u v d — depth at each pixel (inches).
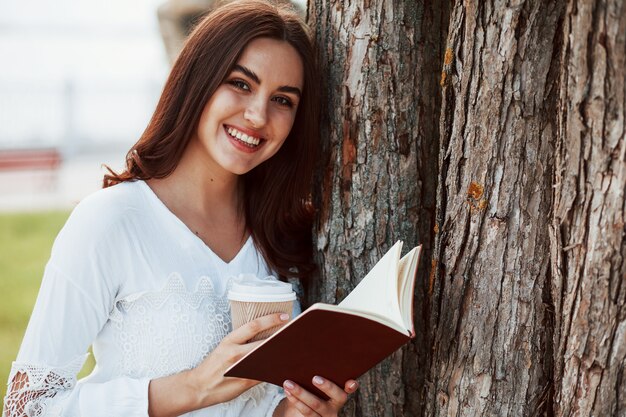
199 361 79.4
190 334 78.8
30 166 381.7
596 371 66.3
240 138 81.0
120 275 77.7
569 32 64.7
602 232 64.5
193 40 81.0
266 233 89.0
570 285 67.5
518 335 72.7
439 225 78.2
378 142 82.7
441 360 77.7
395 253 72.0
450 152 75.9
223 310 81.5
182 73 81.0
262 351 68.1
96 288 76.4
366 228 84.1
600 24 62.4
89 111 508.7
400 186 83.2
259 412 84.3
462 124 74.0
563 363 69.3
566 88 65.6
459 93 74.3
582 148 64.8
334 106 85.0
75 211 78.1
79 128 503.8
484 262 73.6
